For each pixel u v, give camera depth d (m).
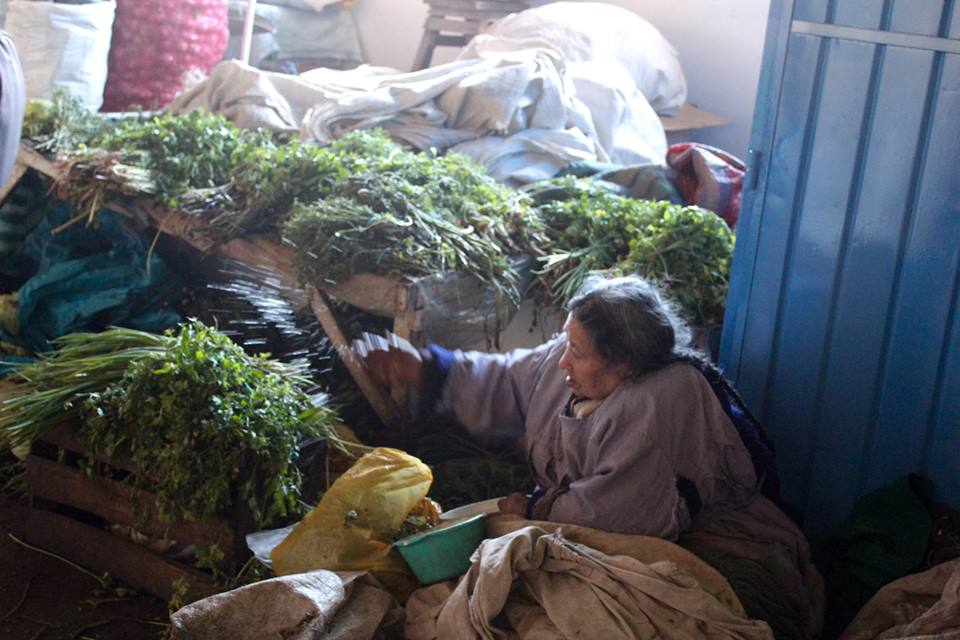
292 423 3.06
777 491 3.11
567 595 2.58
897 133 3.06
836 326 3.28
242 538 3.00
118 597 3.24
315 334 3.91
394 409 3.67
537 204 4.49
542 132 5.22
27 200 4.89
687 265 3.88
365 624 2.65
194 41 6.63
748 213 3.50
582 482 2.84
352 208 3.80
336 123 4.97
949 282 2.98
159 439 3.00
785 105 3.34
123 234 4.50
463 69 5.29
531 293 4.00
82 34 5.96
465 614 2.60
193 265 4.50
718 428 2.85
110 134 4.74
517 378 3.20
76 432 3.20
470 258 3.76
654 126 5.95
